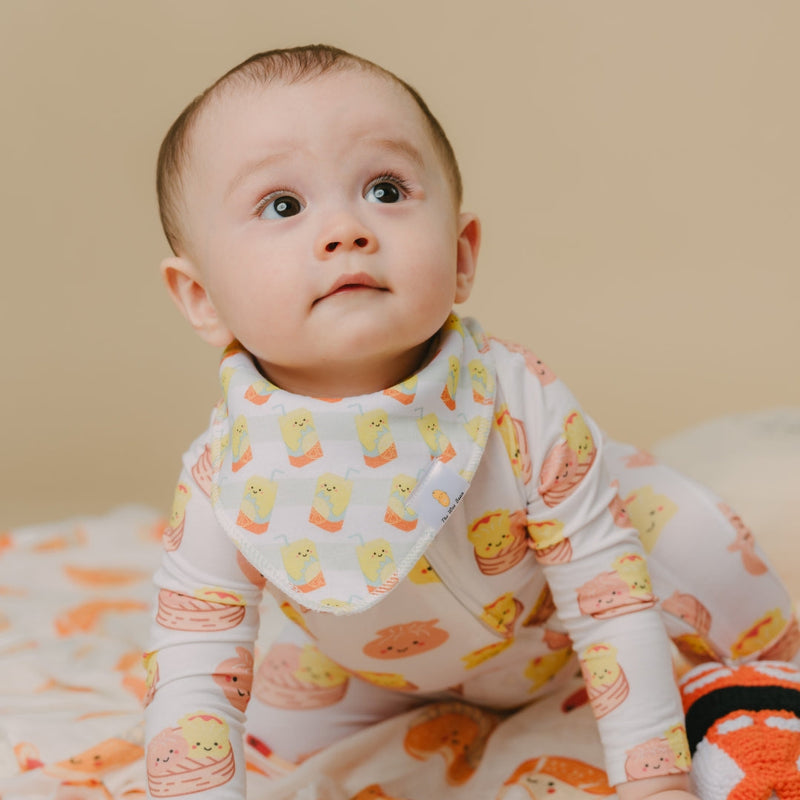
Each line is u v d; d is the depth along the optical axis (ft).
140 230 10.48
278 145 2.91
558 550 3.18
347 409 2.98
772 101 9.45
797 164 9.48
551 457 3.18
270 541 2.96
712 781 3.08
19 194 10.54
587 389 9.79
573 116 9.69
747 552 3.75
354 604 2.88
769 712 3.19
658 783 2.99
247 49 10.05
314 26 9.92
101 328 10.62
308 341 2.89
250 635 3.16
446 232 3.00
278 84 2.99
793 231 9.51
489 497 3.15
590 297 9.79
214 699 3.04
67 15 10.26
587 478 3.21
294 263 2.85
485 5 9.68
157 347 10.57
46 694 4.40
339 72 3.01
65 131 10.43
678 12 9.49
